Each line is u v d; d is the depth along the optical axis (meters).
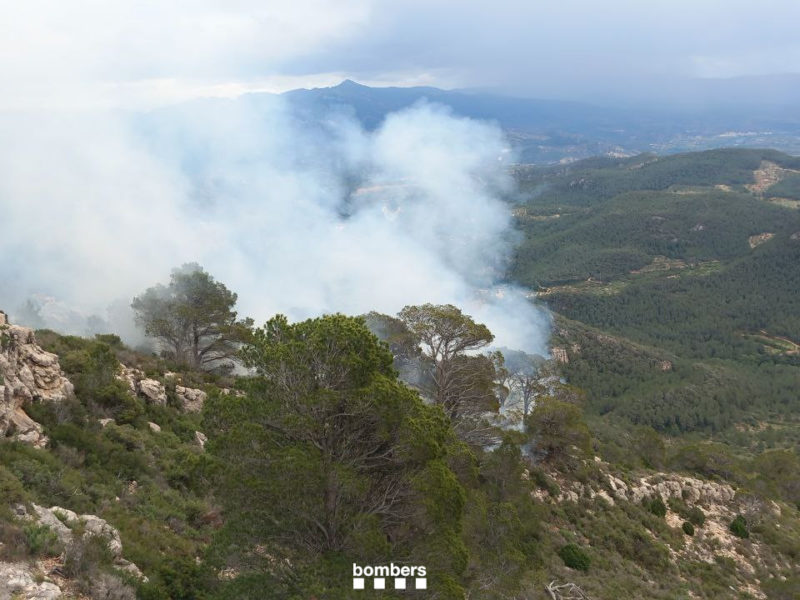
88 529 13.27
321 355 13.05
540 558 26.00
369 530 12.05
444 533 12.87
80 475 16.50
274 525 12.74
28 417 17.86
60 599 10.16
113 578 11.63
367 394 12.62
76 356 23.62
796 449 112.62
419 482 12.56
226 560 12.98
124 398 23.39
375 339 13.73
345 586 11.52
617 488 38.81
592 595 24.98
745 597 31.70
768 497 49.41
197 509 18.67
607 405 137.88
